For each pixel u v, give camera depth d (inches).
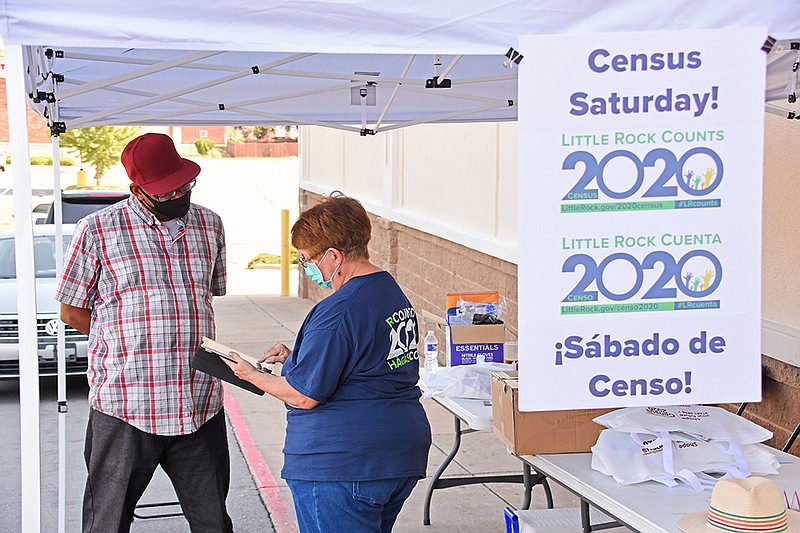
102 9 98.3
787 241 193.9
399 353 135.1
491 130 352.5
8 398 375.2
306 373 130.5
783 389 193.0
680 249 104.0
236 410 341.4
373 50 103.1
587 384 104.7
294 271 909.2
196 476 158.4
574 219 103.0
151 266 151.5
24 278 111.8
